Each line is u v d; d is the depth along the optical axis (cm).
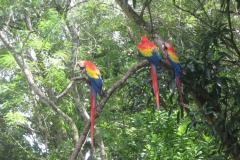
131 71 673
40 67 1554
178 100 767
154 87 644
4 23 1408
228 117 877
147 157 1091
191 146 968
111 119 1327
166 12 1241
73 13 1279
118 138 1252
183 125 1024
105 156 1271
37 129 1997
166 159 989
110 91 648
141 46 662
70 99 1545
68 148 1466
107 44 1463
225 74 930
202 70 734
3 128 1956
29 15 1473
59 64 1349
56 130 1758
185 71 727
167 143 1052
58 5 1368
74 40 1307
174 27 1173
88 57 1441
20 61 1388
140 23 791
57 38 1292
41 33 1341
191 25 1177
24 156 2039
